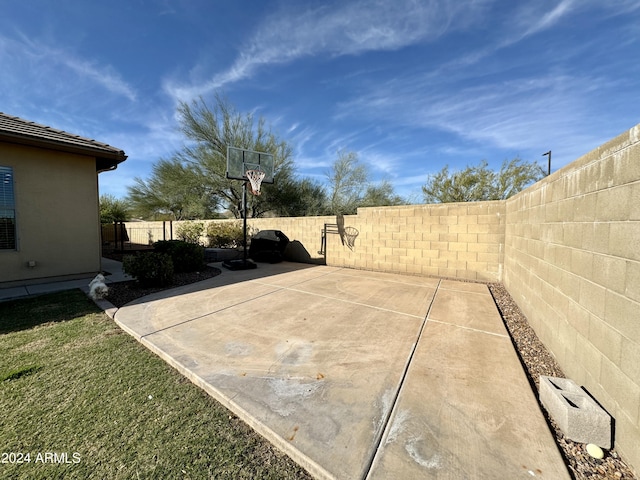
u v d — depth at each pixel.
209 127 13.71
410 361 2.50
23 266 5.37
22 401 1.91
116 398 1.97
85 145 5.75
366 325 3.40
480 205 5.92
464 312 3.92
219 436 1.64
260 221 10.66
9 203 5.20
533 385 2.19
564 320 2.35
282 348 2.75
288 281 6.06
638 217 1.41
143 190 17.25
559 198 2.56
